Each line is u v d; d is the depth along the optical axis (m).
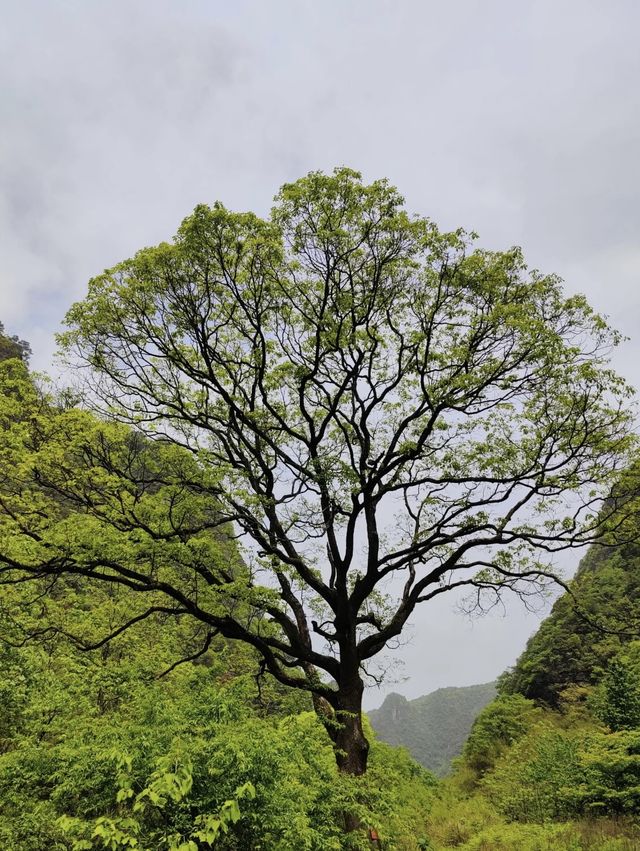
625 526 12.57
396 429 13.98
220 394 12.96
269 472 12.90
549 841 10.80
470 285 12.19
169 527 11.48
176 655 14.98
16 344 49.03
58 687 11.11
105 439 12.43
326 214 11.72
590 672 26.55
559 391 12.27
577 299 12.18
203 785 5.61
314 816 6.93
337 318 12.58
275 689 14.95
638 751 12.70
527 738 21.91
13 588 11.52
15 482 11.51
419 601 13.51
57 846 6.30
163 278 11.80
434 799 19.56
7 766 7.13
